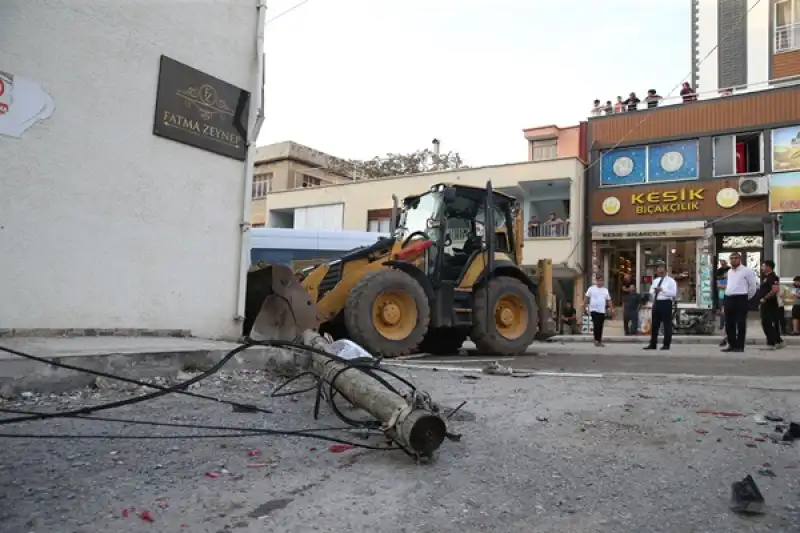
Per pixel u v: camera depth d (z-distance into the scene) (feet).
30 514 7.99
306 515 8.38
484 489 9.64
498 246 35.27
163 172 23.48
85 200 21.03
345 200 88.07
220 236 25.68
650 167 69.26
